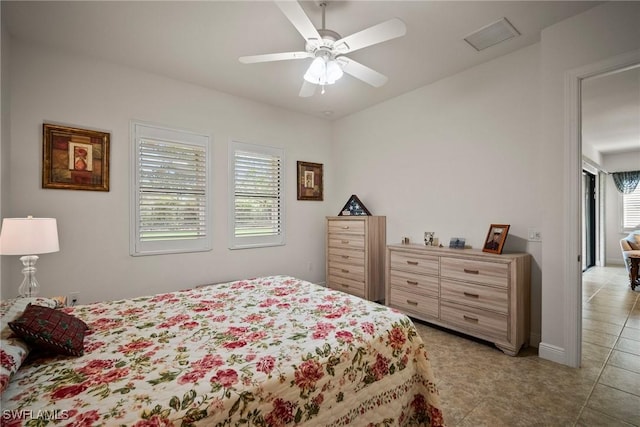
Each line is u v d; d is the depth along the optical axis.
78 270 2.74
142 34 2.43
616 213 7.14
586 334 2.98
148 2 2.04
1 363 0.95
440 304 2.95
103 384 0.98
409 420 1.51
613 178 7.12
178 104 3.30
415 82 3.39
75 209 2.73
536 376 2.17
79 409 0.85
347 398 1.23
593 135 5.47
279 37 2.47
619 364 2.33
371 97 3.84
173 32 2.40
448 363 2.37
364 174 4.31
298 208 4.41
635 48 1.96
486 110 2.95
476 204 3.05
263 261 4.03
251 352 1.22
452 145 3.25
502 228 2.75
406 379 1.49
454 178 3.24
